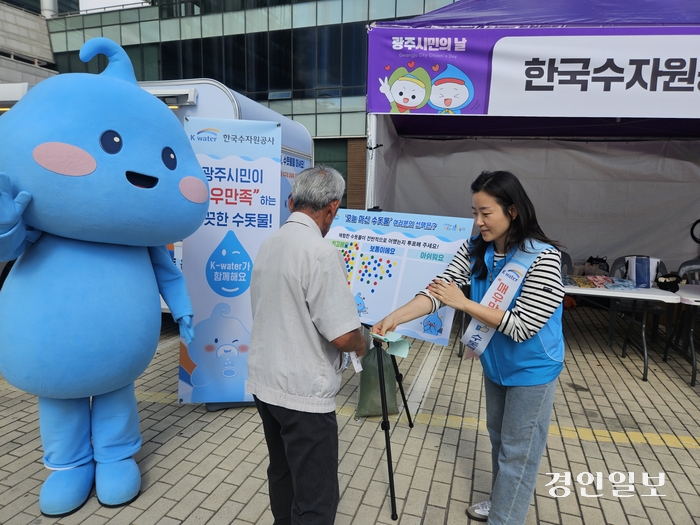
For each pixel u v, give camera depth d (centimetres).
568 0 378
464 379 420
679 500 254
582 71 339
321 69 1449
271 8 1461
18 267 206
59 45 1781
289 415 168
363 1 1374
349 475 267
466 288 448
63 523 221
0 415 327
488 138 701
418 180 727
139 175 206
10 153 187
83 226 194
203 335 324
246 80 1538
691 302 413
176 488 251
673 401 385
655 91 333
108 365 204
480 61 351
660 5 362
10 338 195
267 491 250
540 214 711
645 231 689
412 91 365
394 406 338
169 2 1582
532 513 240
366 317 310
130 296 211
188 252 318
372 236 315
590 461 292
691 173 664
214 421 326
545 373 187
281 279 168
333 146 1491
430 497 250
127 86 217
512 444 195
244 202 320
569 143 687
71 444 228
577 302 734
